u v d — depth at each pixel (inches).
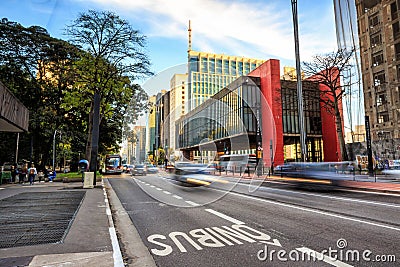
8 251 161.2
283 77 1594.5
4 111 483.2
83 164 858.8
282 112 1473.9
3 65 1100.5
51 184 774.5
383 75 1428.4
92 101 760.3
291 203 362.9
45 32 1197.7
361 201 385.4
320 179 665.6
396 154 1112.8
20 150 1358.3
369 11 1505.9
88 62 739.4
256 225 236.5
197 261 154.9
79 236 194.9
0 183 794.2
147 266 150.7
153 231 222.2
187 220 256.4
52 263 142.4
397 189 504.4
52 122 1139.9
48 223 239.6
